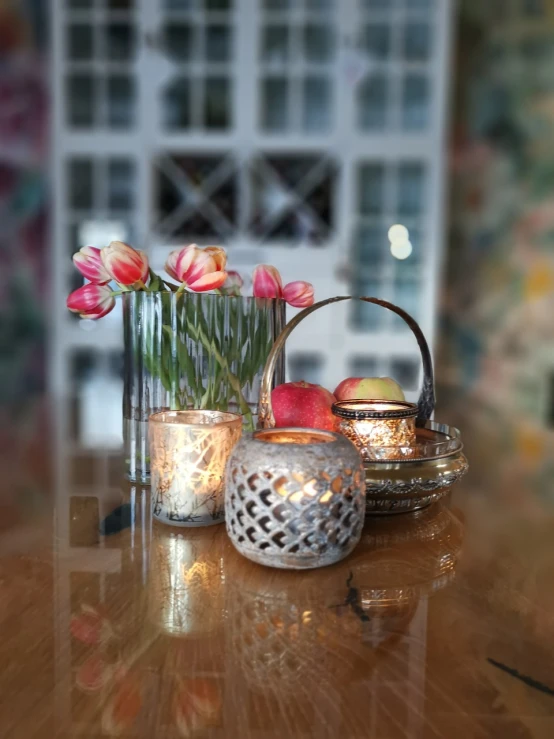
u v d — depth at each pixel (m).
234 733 0.27
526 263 2.50
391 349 2.35
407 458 0.55
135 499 0.63
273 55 2.27
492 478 0.74
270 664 0.33
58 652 0.34
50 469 0.77
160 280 0.66
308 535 0.43
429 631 0.36
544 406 2.53
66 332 2.34
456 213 2.50
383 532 0.54
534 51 2.39
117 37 2.28
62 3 2.20
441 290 2.51
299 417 0.63
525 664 0.33
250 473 0.43
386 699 0.30
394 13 2.22
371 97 2.31
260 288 0.70
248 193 2.32
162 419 0.56
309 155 2.32
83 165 2.31
